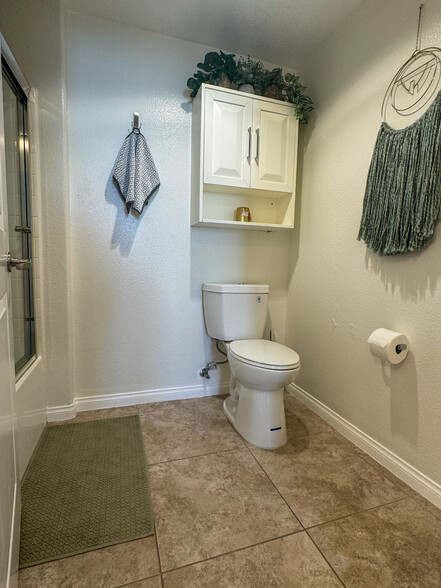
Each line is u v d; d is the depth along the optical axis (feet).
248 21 5.55
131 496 3.99
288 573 3.07
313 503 3.96
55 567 3.07
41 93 5.13
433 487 4.02
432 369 4.06
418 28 4.13
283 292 7.45
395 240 4.39
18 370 4.58
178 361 6.73
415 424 4.28
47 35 5.06
